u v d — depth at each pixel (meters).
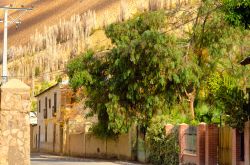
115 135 54.69
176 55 43.38
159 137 45.22
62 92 70.31
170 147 43.31
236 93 33.44
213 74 45.84
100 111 50.22
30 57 171.75
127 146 52.38
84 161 52.00
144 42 43.38
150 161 46.88
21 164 24.19
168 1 122.31
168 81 45.31
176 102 46.62
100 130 56.25
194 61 44.91
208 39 44.84
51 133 76.56
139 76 45.25
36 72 152.50
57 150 73.44
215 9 43.53
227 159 35.34
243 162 33.00
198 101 47.19
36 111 92.50
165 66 43.56
